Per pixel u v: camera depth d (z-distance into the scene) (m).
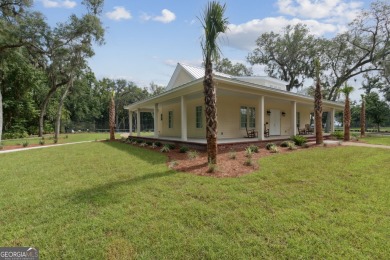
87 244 2.56
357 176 4.91
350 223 2.88
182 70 16.20
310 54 27.89
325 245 2.45
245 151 8.30
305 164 6.01
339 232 2.68
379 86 31.11
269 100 13.88
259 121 10.95
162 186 4.39
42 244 2.59
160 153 8.71
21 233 2.81
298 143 10.11
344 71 26.33
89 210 3.40
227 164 6.09
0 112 14.59
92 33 18.05
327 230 2.73
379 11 22.16
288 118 16.80
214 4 5.61
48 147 12.23
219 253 2.36
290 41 28.78
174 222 3.00
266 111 14.79
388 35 22.56
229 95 11.80
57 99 28.75
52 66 19.84
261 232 2.72
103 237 2.69
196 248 2.45
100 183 4.72
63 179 5.14
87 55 19.77
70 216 3.22
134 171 5.66
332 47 26.17
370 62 24.38
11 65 19.92
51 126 29.36
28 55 19.30
